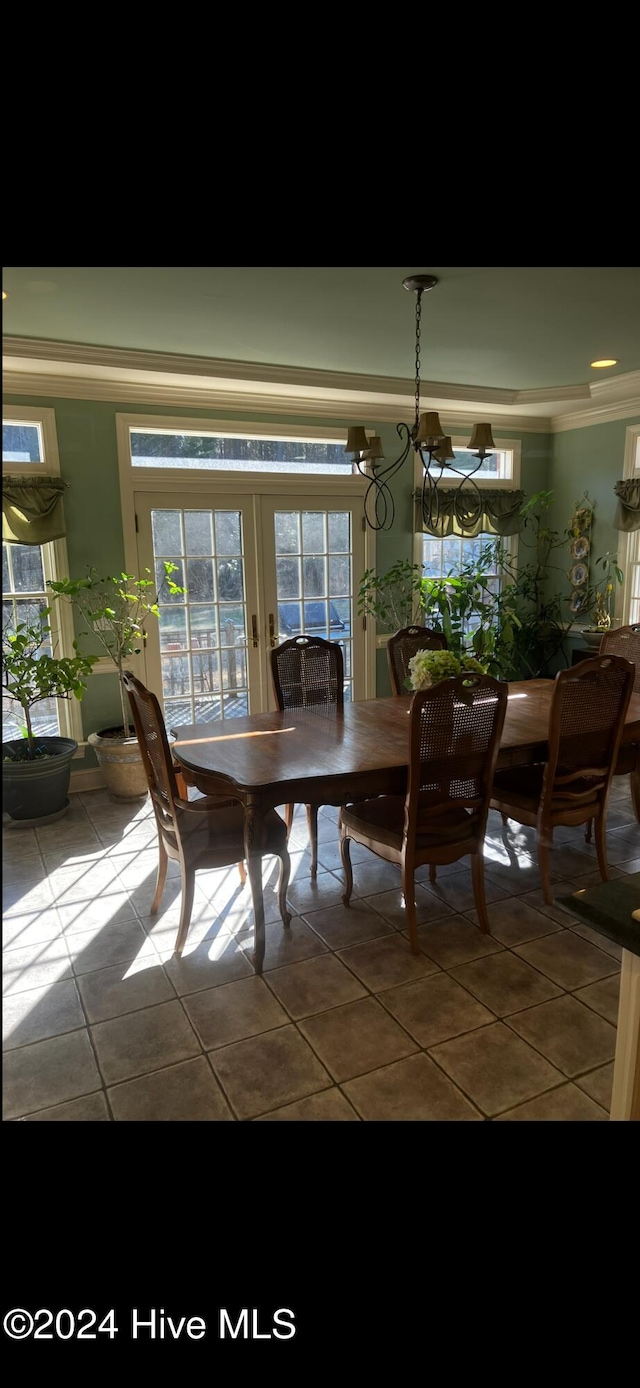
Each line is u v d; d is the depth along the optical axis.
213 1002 2.55
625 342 4.07
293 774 2.65
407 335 3.89
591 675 2.95
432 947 2.86
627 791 4.63
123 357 4.07
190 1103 2.10
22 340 3.80
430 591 5.55
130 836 4.09
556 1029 2.37
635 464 5.55
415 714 2.58
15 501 4.28
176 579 4.98
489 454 6.15
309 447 5.36
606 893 1.56
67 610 4.60
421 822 2.78
